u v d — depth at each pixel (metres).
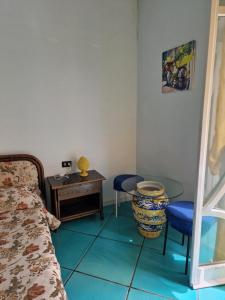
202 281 1.67
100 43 2.69
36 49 2.38
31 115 2.48
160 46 2.47
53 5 2.37
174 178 2.45
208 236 1.68
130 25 2.82
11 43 2.26
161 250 2.09
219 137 1.49
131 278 1.77
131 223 2.61
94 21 2.60
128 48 2.87
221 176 1.55
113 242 2.23
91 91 2.75
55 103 2.58
